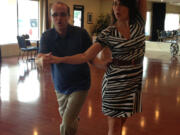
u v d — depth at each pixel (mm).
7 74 6672
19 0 10695
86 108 3971
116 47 1705
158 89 5309
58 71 2244
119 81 1752
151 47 14008
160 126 3324
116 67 1748
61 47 2182
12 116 3557
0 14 9898
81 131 3092
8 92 4879
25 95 4676
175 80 6227
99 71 7219
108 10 16094
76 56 1683
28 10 11180
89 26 15570
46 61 1646
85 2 14891
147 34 18844
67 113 2238
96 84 5652
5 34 10180
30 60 9211
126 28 1699
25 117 3525
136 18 1759
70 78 2221
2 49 9891
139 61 1755
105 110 1861
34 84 5590
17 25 10641
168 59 10227
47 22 11836
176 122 3475
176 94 4934
